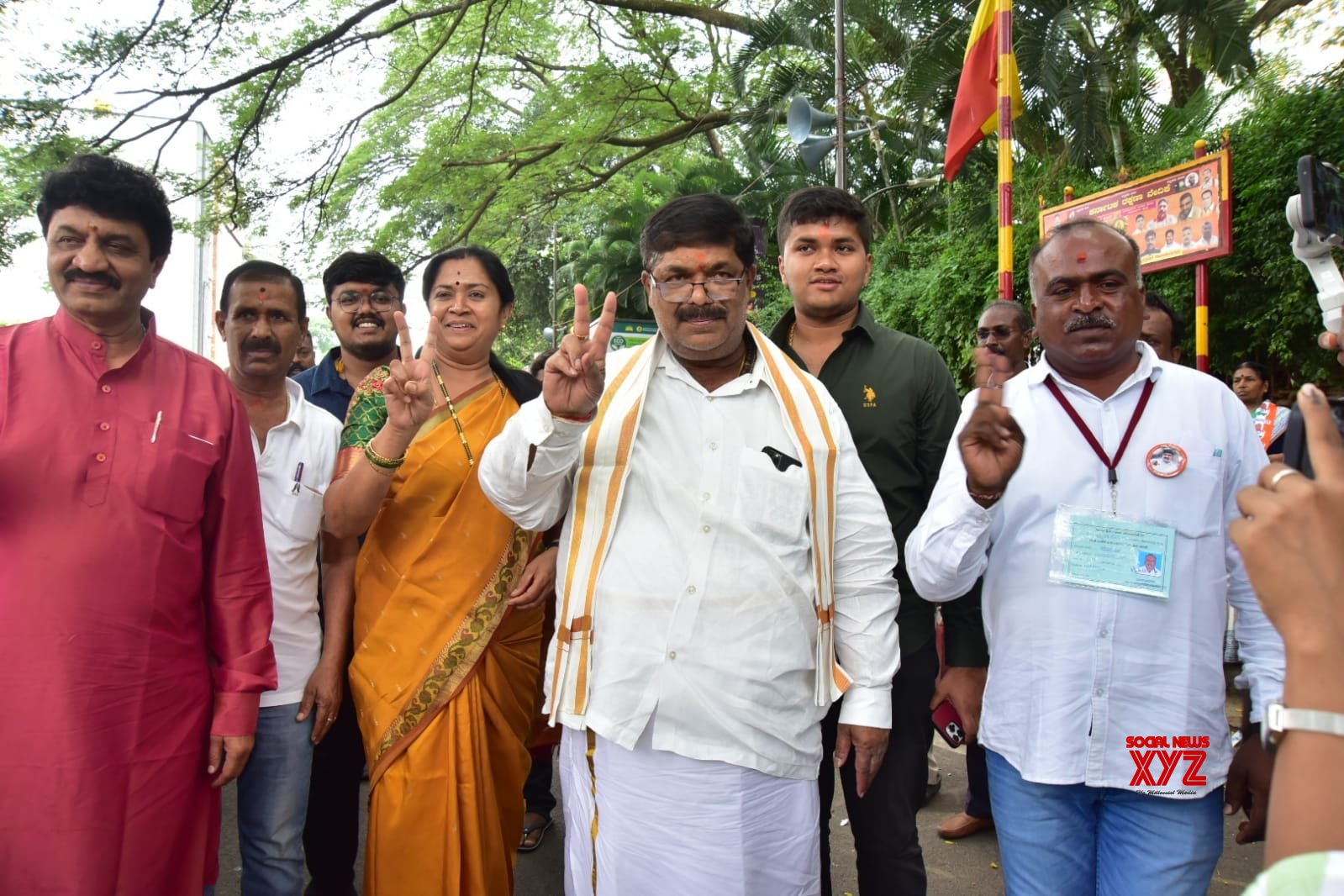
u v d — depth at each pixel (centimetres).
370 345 351
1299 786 81
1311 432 87
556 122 1692
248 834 253
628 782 201
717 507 205
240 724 209
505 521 263
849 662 223
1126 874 197
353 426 268
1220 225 461
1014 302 365
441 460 263
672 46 1669
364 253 355
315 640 265
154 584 193
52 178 190
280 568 256
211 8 1165
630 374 218
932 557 205
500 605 261
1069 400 206
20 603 181
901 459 262
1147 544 194
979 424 185
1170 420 199
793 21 1477
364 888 255
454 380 278
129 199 191
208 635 214
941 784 426
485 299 276
